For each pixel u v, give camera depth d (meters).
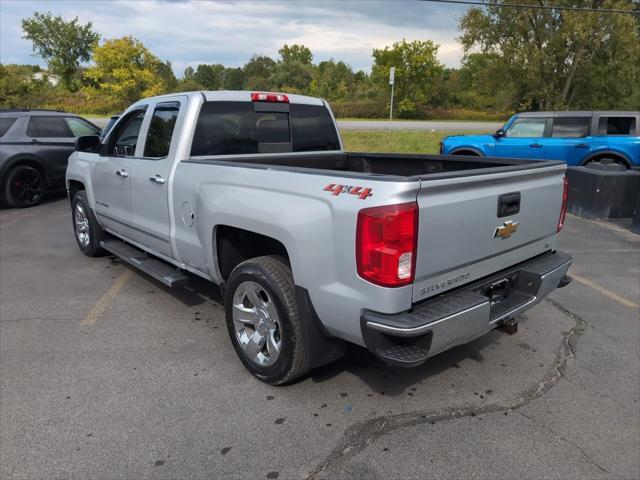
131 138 4.77
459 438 2.79
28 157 9.48
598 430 2.88
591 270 5.83
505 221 3.01
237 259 3.72
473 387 3.31
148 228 4.44
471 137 12.48
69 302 4.72
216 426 2.87
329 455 2.65
